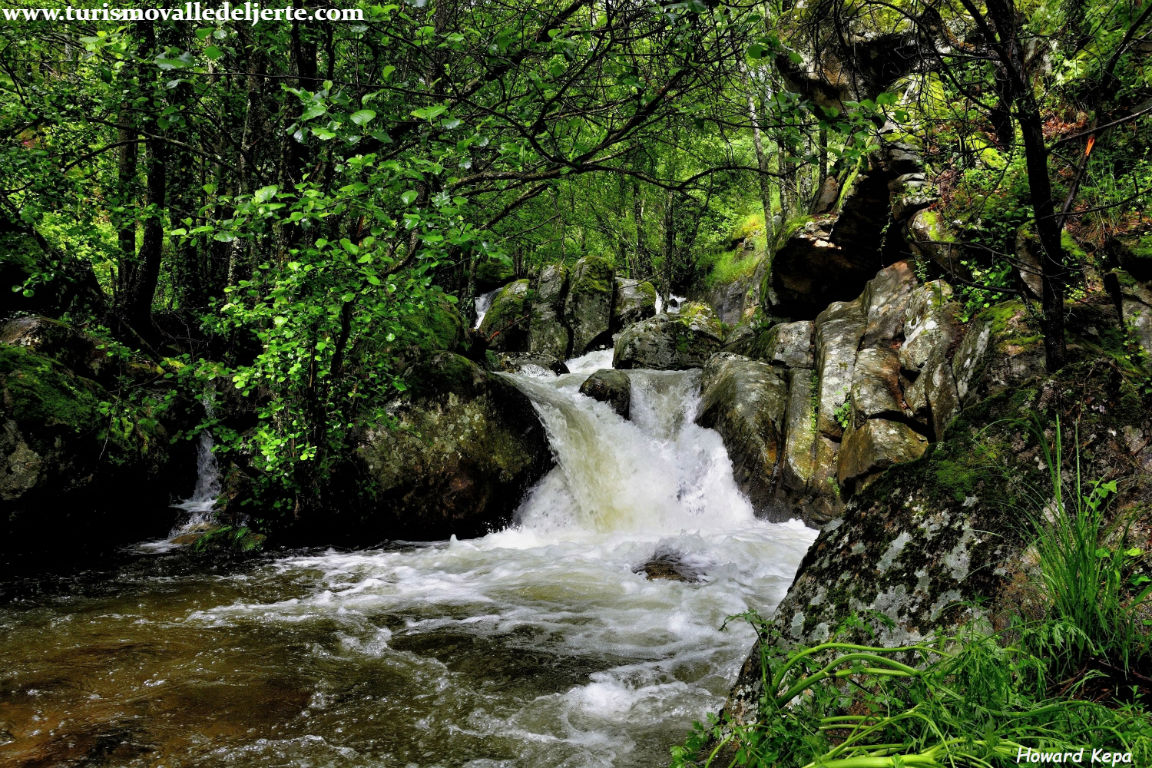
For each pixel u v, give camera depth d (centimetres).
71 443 644
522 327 1830
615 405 1057
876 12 835
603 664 409
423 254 443
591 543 786
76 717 323
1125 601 186
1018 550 222
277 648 426
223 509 764
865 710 194
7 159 589
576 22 438
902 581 244
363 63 506
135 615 485
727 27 348
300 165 634
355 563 672
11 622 462
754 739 174
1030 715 144
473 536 791
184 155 845
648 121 432
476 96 504
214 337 918
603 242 2308
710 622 495
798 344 1023
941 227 784
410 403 793
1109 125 298
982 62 398
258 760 285
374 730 316
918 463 271
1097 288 577
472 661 411
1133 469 228
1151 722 147
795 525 816
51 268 711
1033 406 258
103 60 581
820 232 1098
